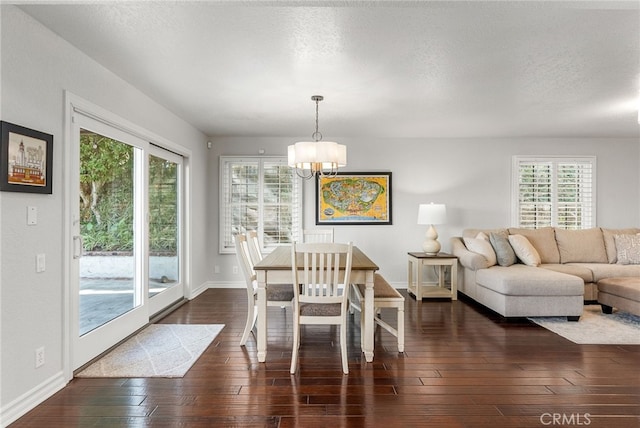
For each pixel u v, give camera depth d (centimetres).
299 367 284
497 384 256
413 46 265
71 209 264
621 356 306
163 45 263
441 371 277
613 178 591
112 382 258
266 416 216
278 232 587
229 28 239
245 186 589
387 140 591
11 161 207
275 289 349
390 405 229
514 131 543
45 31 236
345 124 502
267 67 303
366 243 590
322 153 340
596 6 178
